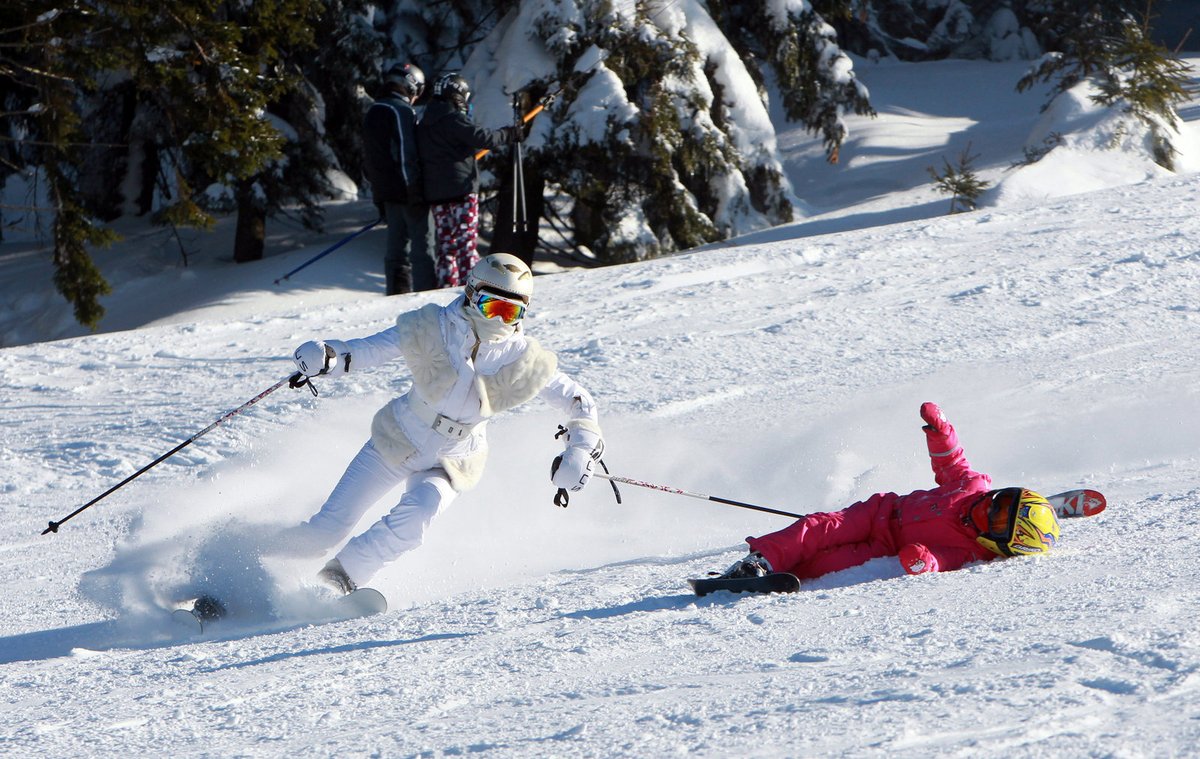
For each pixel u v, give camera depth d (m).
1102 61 94.38
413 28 97.00
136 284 84.62
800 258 53.09
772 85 123.25
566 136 78.25
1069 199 61.47
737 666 10.72
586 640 12.67
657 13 82.56
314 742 9.52
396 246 60.72
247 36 78.94
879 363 34.38
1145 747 7.17
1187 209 54.31
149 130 96.38
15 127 91.06
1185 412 25.75
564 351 39.34
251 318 50.28
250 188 85.25
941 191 85.50
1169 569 12.80
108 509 26.83
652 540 20.72
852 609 12.73
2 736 10.84
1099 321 36.75
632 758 8.09
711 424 29.05
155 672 13.66
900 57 153.50
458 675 11.64
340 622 16.12
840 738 7.96
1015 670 9.25
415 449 17.52
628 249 79.19
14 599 19.73
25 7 70.88
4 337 84.38
